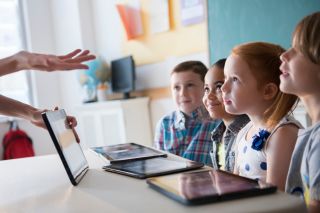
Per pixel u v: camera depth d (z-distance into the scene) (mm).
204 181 637
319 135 758
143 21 3496
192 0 2936
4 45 4352
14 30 4414
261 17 2324
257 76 993
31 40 4434
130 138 3434
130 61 3520
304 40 768
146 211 538
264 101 1005
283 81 829
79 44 4207
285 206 521
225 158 1213
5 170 1016
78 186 743
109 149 1200
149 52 3490
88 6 4219
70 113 4488
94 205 600
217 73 1257
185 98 1655
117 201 606
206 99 1298
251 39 2400
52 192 720
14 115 1298
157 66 3410
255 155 982
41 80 4500
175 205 549
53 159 1136
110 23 3973
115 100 3594
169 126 1749
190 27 2984
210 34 2711
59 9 4445
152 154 1017
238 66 1010
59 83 4617
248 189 566
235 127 1217
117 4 3771
